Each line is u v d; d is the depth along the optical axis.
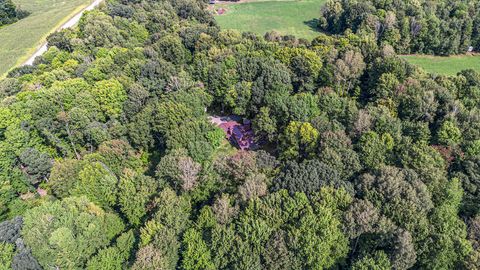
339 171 71.56
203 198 71.94
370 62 111.56
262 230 58.00
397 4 156.75
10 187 82.19
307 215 58.56
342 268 59.44
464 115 84.19
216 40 130.50
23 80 114.00
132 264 61.88
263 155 77.50
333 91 100.00
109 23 142.00
